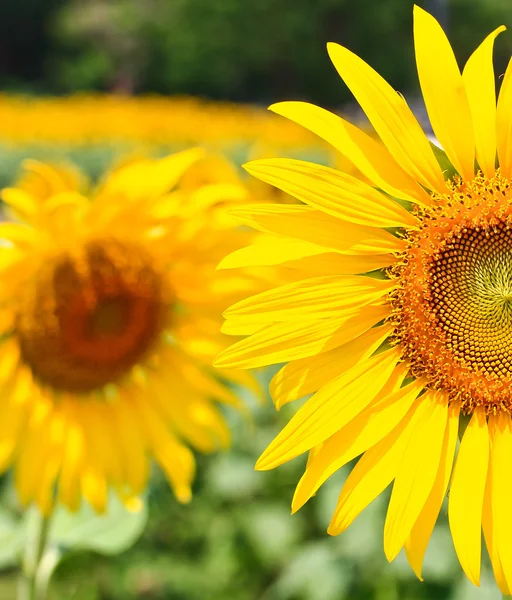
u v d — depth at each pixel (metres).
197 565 5.10
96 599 4.89
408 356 2.19
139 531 3.29
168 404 3.44
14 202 2.99
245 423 5.09
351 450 2.04
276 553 4.89
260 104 43.78
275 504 5.08
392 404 2.13
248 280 3.24
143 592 5.00
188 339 3.40
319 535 4.87
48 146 22.48
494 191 2.11
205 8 44.34
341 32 43.53
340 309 2.06
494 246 2.15
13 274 3.14
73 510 3.25
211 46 44.31
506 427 2.17
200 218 3.16
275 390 2.04
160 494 5.14
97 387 3.40
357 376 2.08
